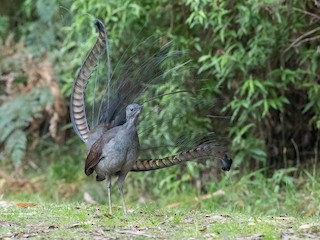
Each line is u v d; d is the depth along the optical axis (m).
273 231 8.94
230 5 13.99
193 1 13.30
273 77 14.16
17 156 16.59
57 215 10.02
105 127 10.15
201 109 13.34
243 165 15.03
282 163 15.31
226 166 9.85
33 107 16.89
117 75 10.66
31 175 17.22
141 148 11.14
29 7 17.66
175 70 11.15
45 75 16.95
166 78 10.88
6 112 16.81
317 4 12.90
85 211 10.30
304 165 15.14
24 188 16.39
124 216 9.87
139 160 9.93
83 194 15.87
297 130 15.30
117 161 9.55
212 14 13.55
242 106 14.29
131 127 9.55
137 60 10.63
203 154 9.80
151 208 10.96
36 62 17.45
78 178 16.61
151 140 11.65
